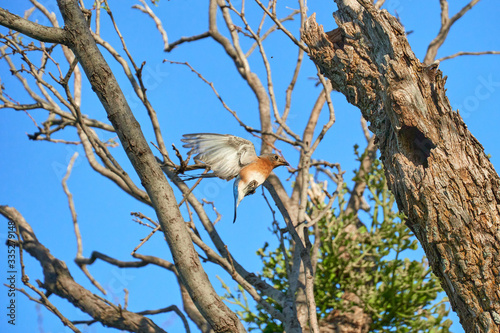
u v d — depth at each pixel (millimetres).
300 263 13734
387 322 15867
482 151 8562
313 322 9562
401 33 9148
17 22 7684
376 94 9562
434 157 8477
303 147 12750
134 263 15297
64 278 13836
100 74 7781
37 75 11789
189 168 9969
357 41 9836
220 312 7805
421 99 8758
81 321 13180
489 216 8141
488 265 7973
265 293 12719
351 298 16062
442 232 8258
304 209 11438
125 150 7805
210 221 12750
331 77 10406
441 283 8633
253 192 10141
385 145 9422
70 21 7832
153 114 12234
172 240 7848
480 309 7961
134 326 13070
